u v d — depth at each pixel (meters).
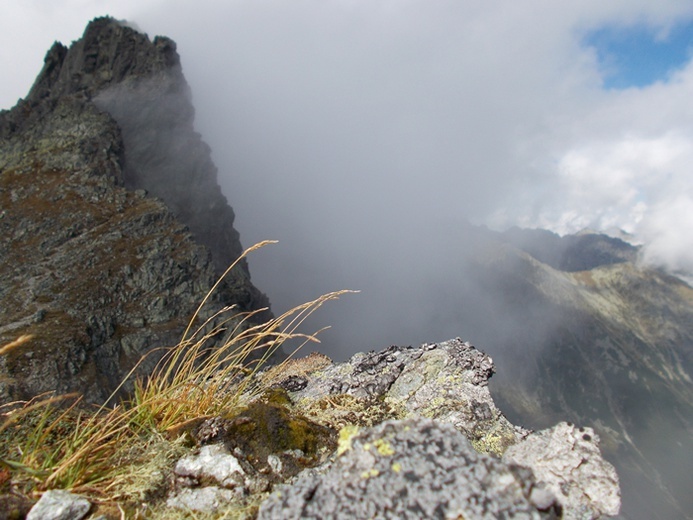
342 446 2.61
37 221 79.25
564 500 3.07
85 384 53.66
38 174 90.88
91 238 77.44
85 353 57.25
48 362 53.12
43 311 61.69
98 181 90.62
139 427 4.15
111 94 118.25
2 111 117.12
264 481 3.54
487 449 4.76
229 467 3.55
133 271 73.06
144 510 3.11
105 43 129.88
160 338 65.25
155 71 127.44
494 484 2.27
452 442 2.51
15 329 57.56
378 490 2.29
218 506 3.17
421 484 2.29
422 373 6.45
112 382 57.41
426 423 2.64
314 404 5.79
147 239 79.88
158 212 85.69
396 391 6.23
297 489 2.40
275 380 7.28
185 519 3.03
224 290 80.06
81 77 124.81
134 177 106.38
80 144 96.31
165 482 3.45
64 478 3.30
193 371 4.55
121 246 77.19
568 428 3.48
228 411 4.48
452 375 6.20
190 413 4.43
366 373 6.81
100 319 63.88
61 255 73.25
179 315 70.62
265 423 4.17
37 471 3.24
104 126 102.56
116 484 3.34
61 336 57.50
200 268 79.25
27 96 132.50
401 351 7.43
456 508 2.17
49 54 136.00
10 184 87.69
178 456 3.79
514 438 4.92
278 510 2.31
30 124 110.94
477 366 6.37
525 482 2.31
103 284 69.38
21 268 70.38
